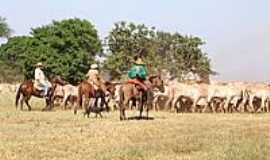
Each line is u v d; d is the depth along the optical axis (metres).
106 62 78.88
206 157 14.58
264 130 21.30
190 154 15.33
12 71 98.06
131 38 82.25
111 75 79.75
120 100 26.72
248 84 40.59
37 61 78.38
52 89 35.81
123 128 21.81
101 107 29.14
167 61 83.19
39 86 35.12
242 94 38.50
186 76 81.06
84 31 81.69
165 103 38.66
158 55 83.44
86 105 28.75
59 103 41.53
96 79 28.97
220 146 16.42
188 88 37.16
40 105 43.59
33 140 17.95
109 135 19.52
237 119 28.06
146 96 27.27
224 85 38.72
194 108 37.38
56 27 81.75
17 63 97.12
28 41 82.44
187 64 83.19
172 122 25.12
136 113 33.62
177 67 82.38
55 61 78.25
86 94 28.77
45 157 14.73
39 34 82.50
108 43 82.75
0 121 25.64
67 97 38.47
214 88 37.81
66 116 29.17
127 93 26.61
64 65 78.50
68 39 79.62
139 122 25.05
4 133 19.94
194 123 24.61
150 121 25.75
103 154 15.07
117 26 82.44
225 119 28.00
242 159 14.15
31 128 21.94
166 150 15.97
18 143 17.09
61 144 17.06
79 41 81.19
